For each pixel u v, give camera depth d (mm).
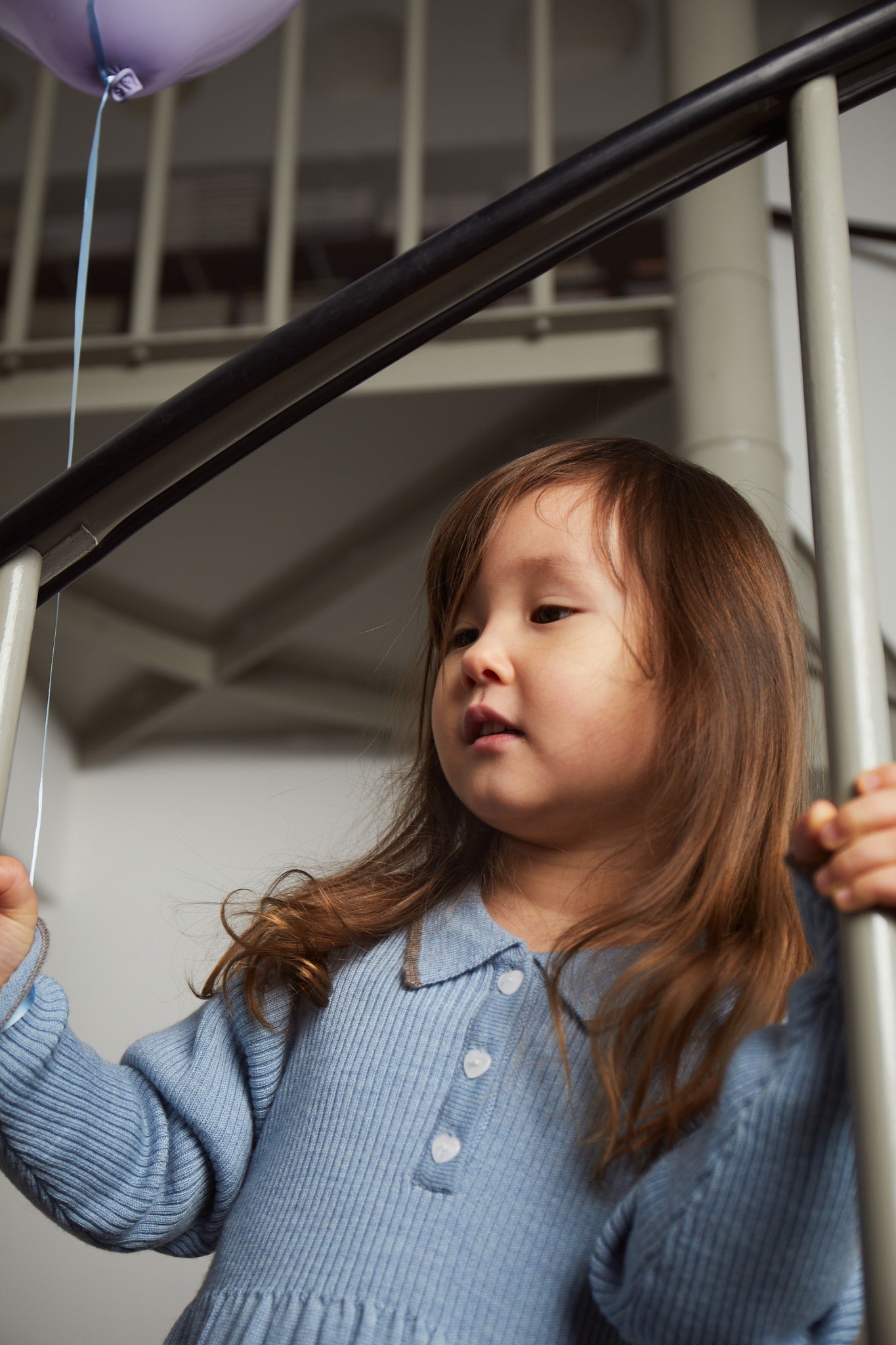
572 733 658
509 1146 591
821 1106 467
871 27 545
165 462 612
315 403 624
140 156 4660
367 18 4383
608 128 4539
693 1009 595
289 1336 559
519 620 704
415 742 1036
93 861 3238
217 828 3211
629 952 631
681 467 796
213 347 2412
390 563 2686
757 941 646
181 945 3090
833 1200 469
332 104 4660
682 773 670
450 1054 630
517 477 774
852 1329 541
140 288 2475
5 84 3979
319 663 3098
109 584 2898
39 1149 644
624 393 2301
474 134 4836
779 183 2531
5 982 610
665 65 2488
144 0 925
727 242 2215
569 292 3721
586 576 703
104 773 3354
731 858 663
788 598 766
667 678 685
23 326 2498
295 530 2721
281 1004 710
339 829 3055
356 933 731
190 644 3027
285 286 2447
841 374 494
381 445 2475
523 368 2281
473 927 683
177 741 3365
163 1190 666
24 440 2484
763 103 558
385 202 4480
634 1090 587
